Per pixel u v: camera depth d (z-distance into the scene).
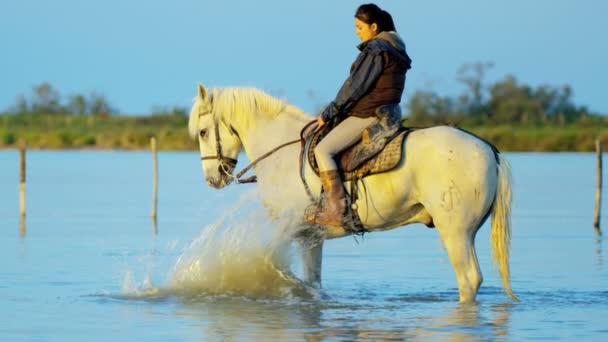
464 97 91.75
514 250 21.36
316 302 14.34
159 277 16.78
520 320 12.84
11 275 17.02
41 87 121.44
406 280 16.73
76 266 18.23
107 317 13.18
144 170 54.91
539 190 41.34
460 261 12.99
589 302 14.27
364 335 11.94
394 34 13.40
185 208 32.16
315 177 13.59
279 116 14.37
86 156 71.56
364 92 13.15
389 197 13.15
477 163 12.86
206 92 14.70
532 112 91.06
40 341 11.68
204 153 14.83
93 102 122.12
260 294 15.02
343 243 22.72
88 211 31.12
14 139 84.06
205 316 13.25
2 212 30.84
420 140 13.02
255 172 14.34
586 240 23.44
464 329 12.26
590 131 73.62
